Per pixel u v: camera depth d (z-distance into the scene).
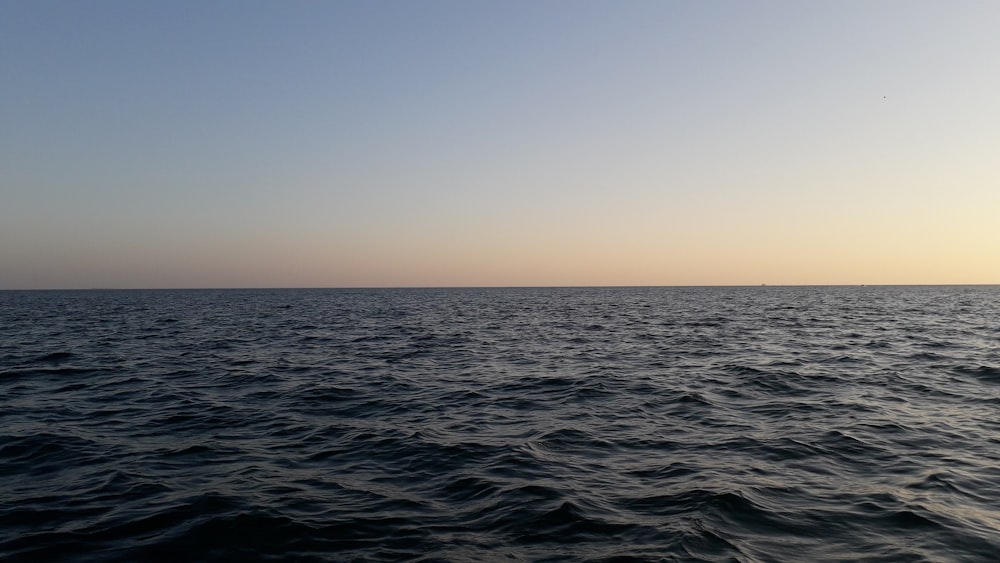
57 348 27.23
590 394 16.17
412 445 11.16
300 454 10.62
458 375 19.75
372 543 6.83
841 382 17.48
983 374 18.66
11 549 6.65
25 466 9.85
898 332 35.03
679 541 6.76
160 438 11.71
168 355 24.81
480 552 6.57
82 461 10.13
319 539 6.93
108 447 11.03
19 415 13.62
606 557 6.41
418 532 7.14
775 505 7.88
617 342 30.58
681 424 12.71
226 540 6.90
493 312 64.31
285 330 38.88
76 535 7.03
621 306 78.12
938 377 18.28
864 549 6.57
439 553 6.55
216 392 16.58
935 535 6.91
